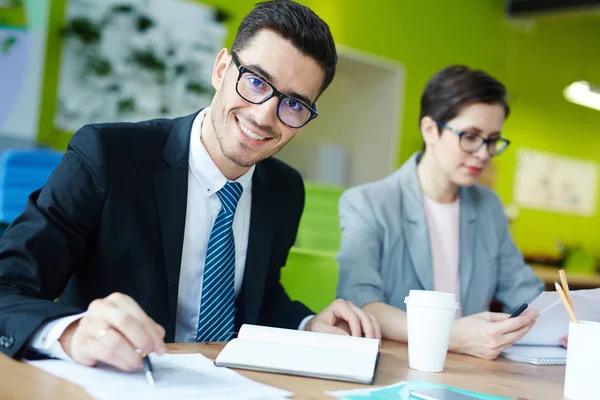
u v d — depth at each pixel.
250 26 1.23
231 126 1.27
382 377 1.01
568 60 8.41
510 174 7.75
